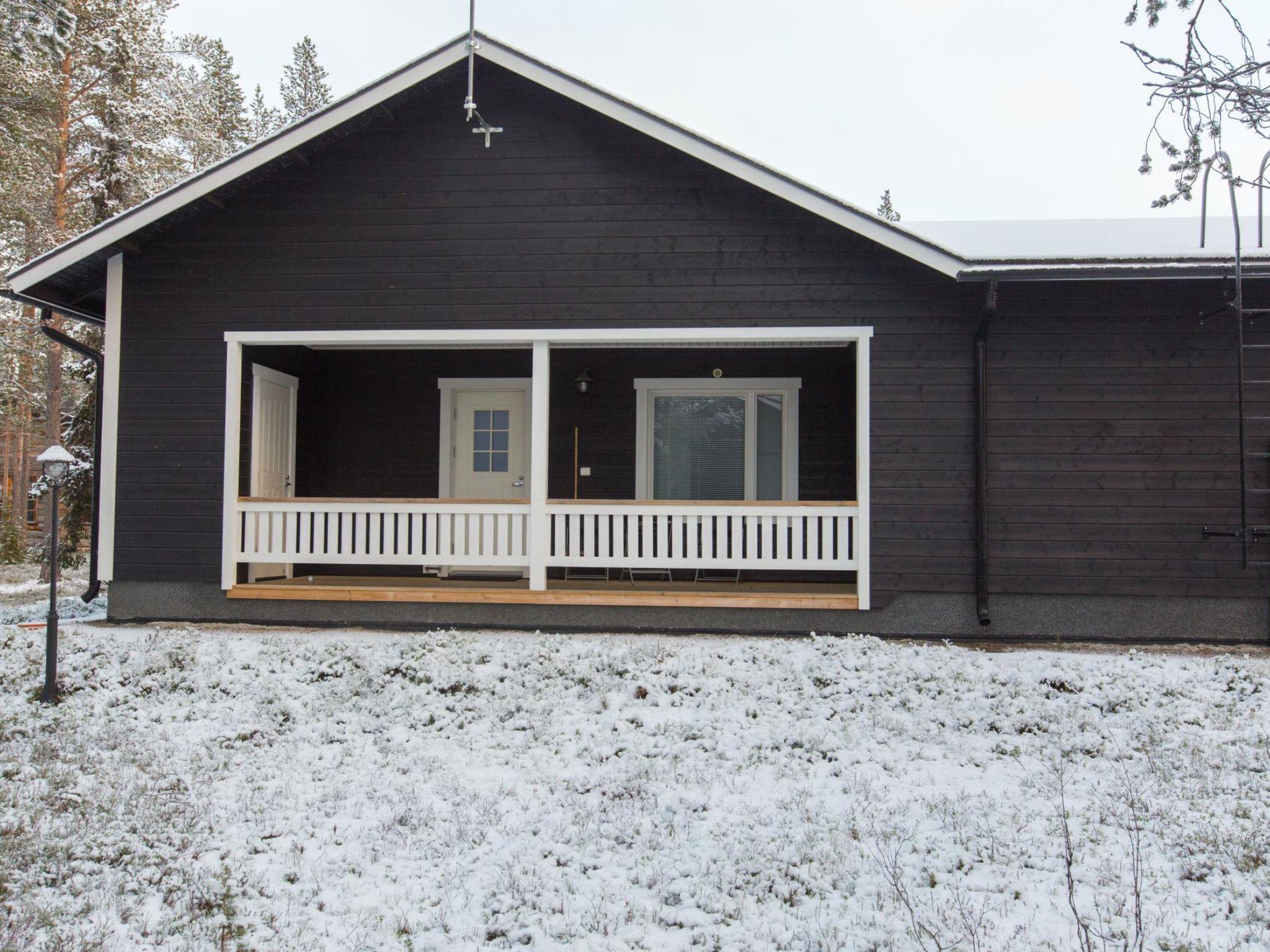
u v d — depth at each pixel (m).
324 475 11.35
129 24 19.58
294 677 7.23
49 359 20.12
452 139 8.95
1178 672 7.20
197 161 23.25
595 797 5.23
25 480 29.69
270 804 5.12
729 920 3.98
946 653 7.68
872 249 8.59
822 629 8.62
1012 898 4.11
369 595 8.87
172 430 9.07
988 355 8.48
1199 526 8.30
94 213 19.16
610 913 4.04
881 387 8.54
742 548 9.66
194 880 4.27
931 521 8.47
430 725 6.42
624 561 8.82
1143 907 3.99
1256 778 5.36
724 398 11.16
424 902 4.15
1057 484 8.40
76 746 5.95
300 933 3.87
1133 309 8.40
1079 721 6.23
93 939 3.75
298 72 31.50
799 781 5.44
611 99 8.42
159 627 8.88
